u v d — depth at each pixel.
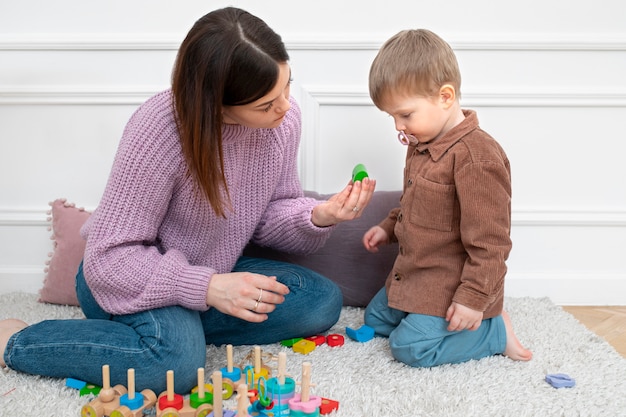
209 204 1.12
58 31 1.57
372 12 1.55
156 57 1.57
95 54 1.57
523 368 1.17
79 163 1.62
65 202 1.58
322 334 1.34
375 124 1.59
